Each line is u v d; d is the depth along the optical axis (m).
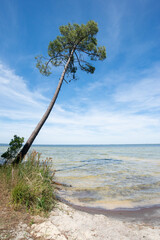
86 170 11.66
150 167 13.52
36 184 4.10
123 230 3.22
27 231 2.54
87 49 11.65
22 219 2.90
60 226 2.92
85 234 2.76
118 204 5.27
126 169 12.38
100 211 4.59
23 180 4.05
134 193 6.48
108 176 9.70
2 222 2.66
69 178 8.87
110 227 3.29
